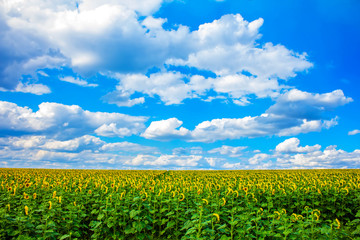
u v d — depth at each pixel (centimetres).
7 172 2586
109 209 994
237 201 1213
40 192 1306
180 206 1072
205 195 1185
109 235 998
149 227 982
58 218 974
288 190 1348
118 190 1276
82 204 1116
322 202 1270
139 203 1050
